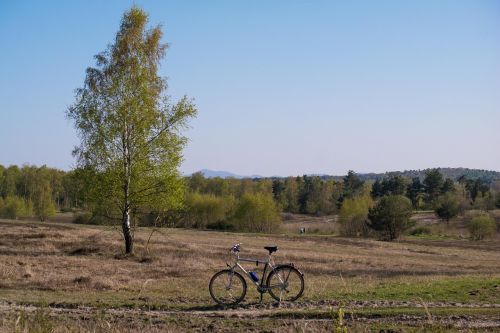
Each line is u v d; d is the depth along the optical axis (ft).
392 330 36.24
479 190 421.59
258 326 38.70
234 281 47.29
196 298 51.83
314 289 58.29
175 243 137.08
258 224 282.15
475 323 39.70
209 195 313.32
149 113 106.52
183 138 108.58
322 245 178.09
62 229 165.58
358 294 52.70
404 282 68.33
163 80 111.96
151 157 107.55
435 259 144.05
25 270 72.18
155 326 38.83
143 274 75.97
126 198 106.63
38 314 32.91
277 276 47.70
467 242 229.66
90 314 43.09
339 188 431.02
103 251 107.55
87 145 106.01
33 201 334.03
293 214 408.67
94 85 107.65
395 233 240.94
